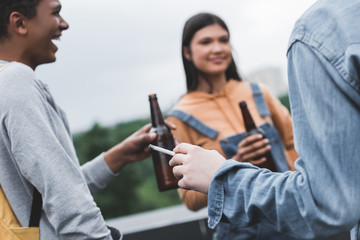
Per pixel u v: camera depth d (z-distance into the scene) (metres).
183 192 1.83
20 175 1.10
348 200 0.62
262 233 1.64
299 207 0.65
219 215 0.75
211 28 1.98
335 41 0.64
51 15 1.20
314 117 0.65
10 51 1.19
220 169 0.75
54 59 1.26
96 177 1.56
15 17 1.16
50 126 1.11
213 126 1.90
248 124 1.80
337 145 0.63
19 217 1.10
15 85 1.07
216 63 1.97
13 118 1.05
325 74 0.65
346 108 0.63
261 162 1.73
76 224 1.06
